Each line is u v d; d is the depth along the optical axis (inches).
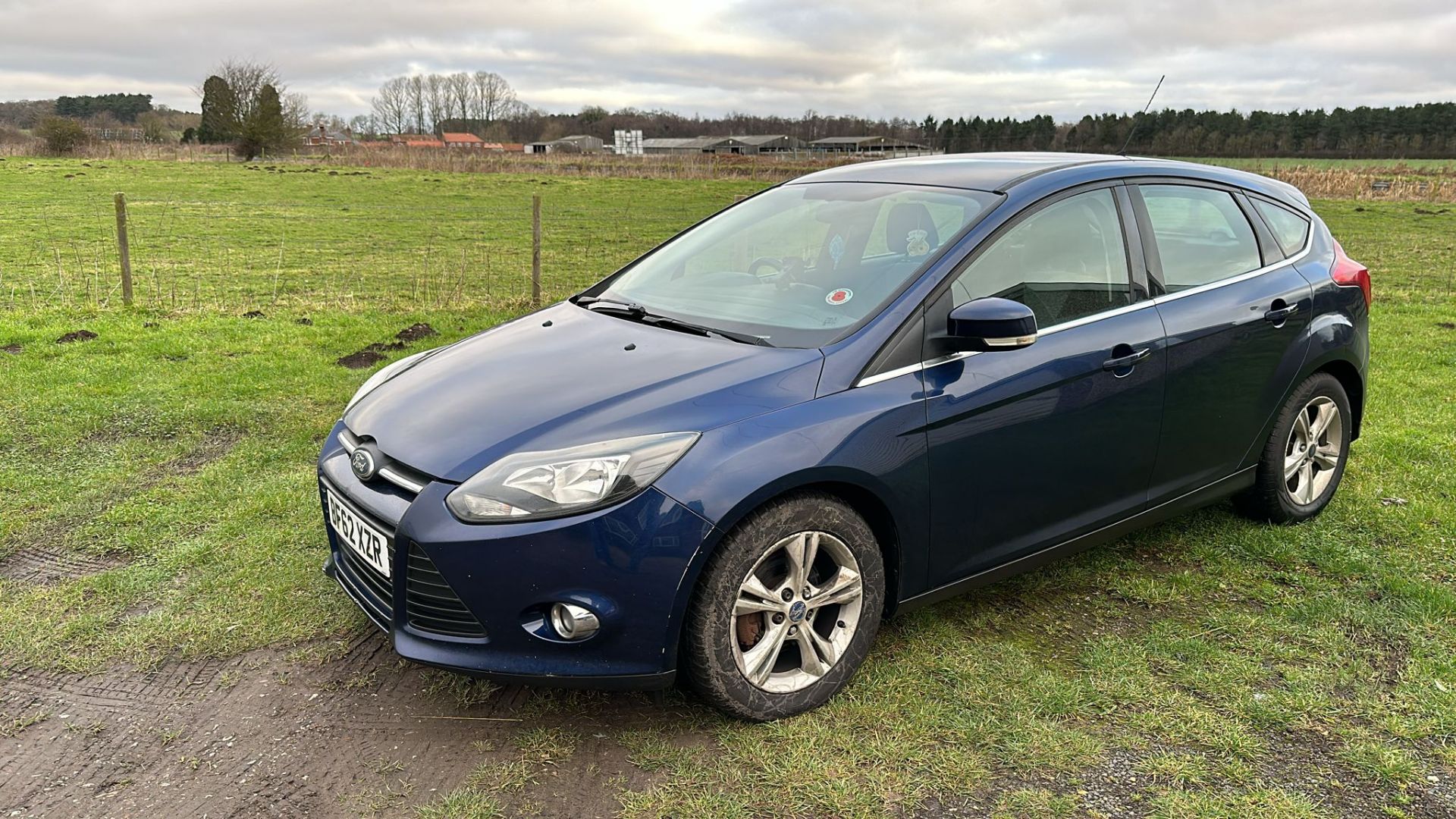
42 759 104.1
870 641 116.0
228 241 732.0
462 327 368.2
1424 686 117.6
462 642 102.3
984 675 120.2
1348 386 175.0
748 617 108.7
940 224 128.4
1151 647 127.3
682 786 99.4
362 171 1720.0
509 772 101.7
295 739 107.7
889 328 114.1
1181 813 95.7
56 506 176.4
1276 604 139.8
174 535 163.3
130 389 257.4
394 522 104.6
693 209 1120.2
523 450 101.7
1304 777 101.2
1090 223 135.6
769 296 129.6
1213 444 148.1
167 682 119.4
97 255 627.2
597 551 97.0
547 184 1486.2
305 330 351.6
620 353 120.0
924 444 112.7
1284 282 156.9
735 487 99.3
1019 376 120.3
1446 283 536.7
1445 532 165.2
